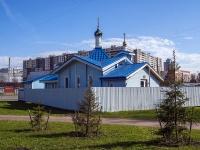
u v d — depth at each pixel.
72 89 24.58
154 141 10.09
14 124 15.50
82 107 11.74
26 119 18.31
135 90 23.56
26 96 36.06
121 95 22.86
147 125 15.19
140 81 28.72
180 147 9.13
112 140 10.57
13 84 97.00
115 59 30.83
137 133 12.23
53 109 25.77
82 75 31.08
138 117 18.89
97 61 31.27
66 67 33.34
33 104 31.27
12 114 21.62
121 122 16.66
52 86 40.88
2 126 14.76
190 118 9.78
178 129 9.60
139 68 28.22
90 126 11.60
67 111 24.00
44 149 9.22
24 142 10.38
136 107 23.47
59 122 16.27
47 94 29.22
